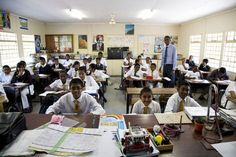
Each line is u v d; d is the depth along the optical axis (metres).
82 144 1.01
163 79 4.69
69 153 0.93
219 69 5.17
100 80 4.40
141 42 8.84
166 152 0.97
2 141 0.93
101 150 0.97
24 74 4.45
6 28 5.59
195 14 6.11
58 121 1.32
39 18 7.10
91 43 8.77
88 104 1.93
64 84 3.46
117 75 8.73
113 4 4.62
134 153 0.92
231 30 5.32
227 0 4.20
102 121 1.34
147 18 7.11
